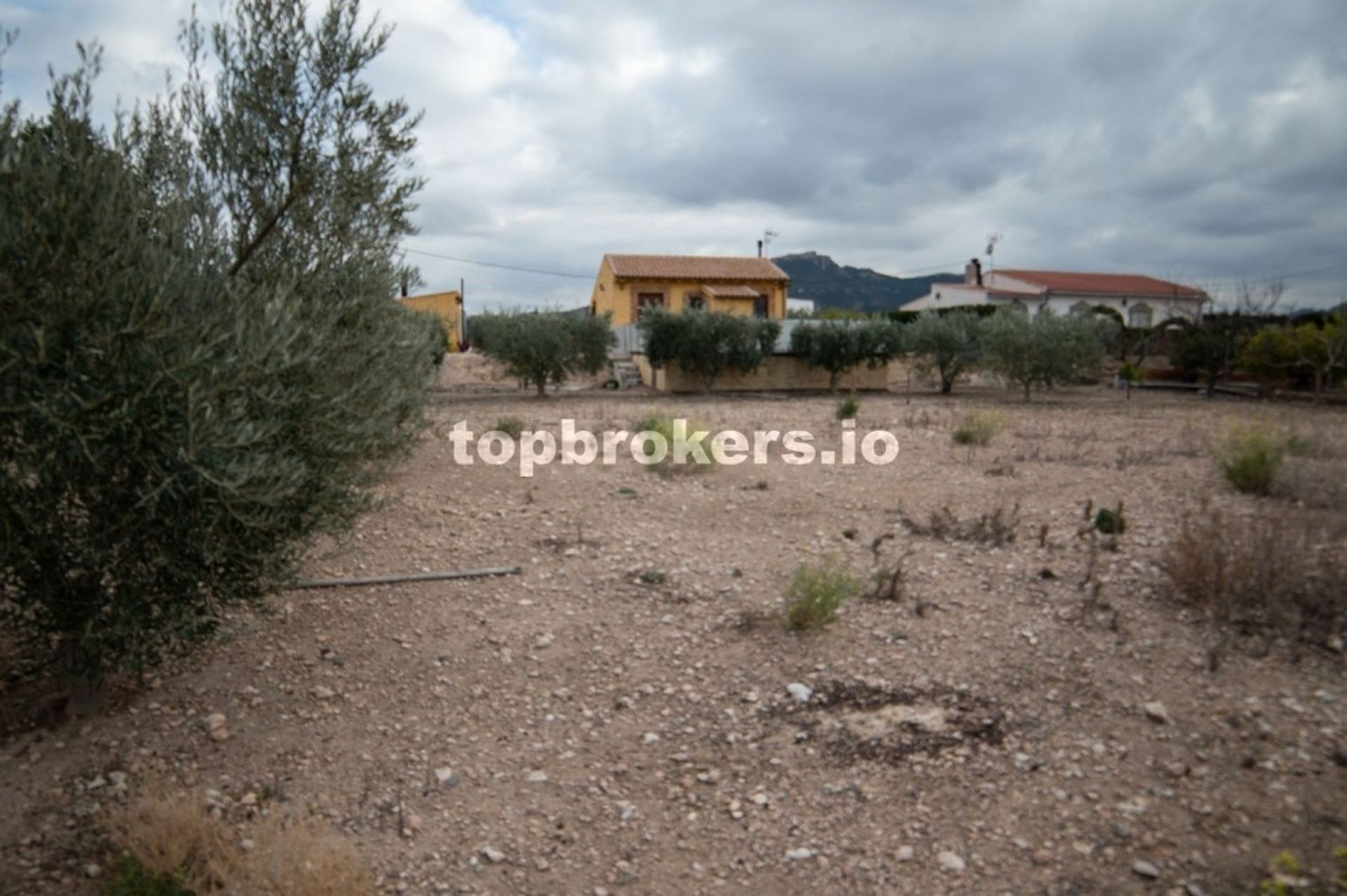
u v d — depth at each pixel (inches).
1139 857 125.7
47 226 118.2
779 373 1012.5
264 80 166.7
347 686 177.3
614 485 353.4
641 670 187.5
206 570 141.8
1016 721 162.6
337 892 115.1
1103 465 417.4
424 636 200.8
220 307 136.6
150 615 142.7
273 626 199.6
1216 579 210.2
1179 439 509.0
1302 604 201.2
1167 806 136.6
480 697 175.8
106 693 166.2
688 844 133.0
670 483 362.0
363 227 179.2
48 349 117.5
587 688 180.1
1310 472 357.1
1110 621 203.6
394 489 324.5
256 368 127.0
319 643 193.8
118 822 129.1
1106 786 142.4
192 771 146.2
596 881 125.4
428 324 276.8
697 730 164.4
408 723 165.6
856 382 1035.3
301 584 210.2
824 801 141.9
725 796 144.5
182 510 131.4
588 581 236.2
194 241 144.3
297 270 163.2
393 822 137.1
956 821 135.6
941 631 202.1
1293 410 723.4
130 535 133.1
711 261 1551.4
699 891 123.3
